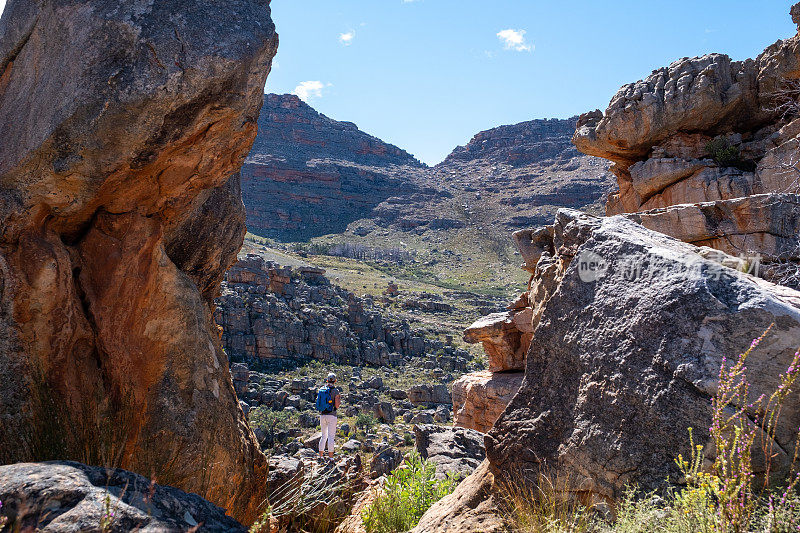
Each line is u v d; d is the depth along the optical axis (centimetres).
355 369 5234
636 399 265
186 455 417
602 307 299
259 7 429
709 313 253
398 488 503
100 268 449
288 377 4609
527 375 325
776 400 228
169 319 451
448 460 823
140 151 394
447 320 9162
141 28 369
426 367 5828
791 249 940
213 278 629
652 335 269
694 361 250
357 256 17438
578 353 301
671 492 241
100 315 439
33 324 390
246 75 404
